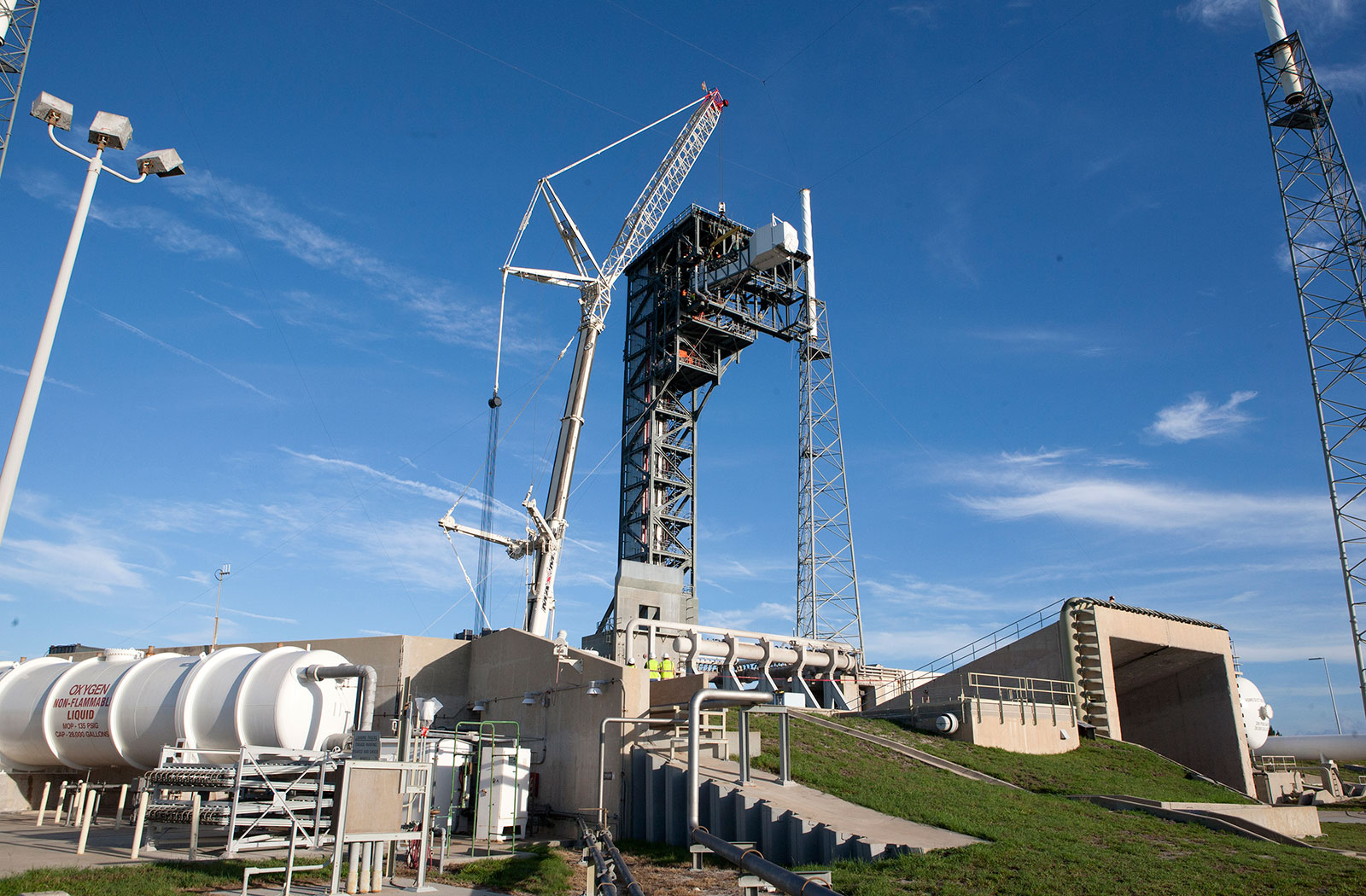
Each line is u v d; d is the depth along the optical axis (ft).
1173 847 75.61
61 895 47.19
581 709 105.70
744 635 176.14
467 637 157.99
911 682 207.31
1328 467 173.88
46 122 69.67
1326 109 191.11
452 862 76.28
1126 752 147.02
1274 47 199.41
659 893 64.39
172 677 101.71
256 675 95.40
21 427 63.10
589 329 224.53
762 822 80.33
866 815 82.43
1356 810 173.88
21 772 115.75
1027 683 166.81
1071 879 62.23
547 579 207.82
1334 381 177.17
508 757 99.14
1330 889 62.08
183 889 59.47
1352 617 164.66
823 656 184.14
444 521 199.52
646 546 264.31
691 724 75.46
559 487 213.05
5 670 120.16
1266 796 180.04
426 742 93.76
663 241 295.89
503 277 227.40
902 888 61.05
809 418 258.16
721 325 279.28
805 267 283.38
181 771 73.77
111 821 107.04
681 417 283.18
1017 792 100.27
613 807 94.73
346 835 59.52
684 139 297.12
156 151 72.43
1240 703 186.50
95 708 103.86
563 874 70.18
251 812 73.41
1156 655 181.47
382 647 149.18
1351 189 183.73
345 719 97.09
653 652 161.27
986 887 60.49
